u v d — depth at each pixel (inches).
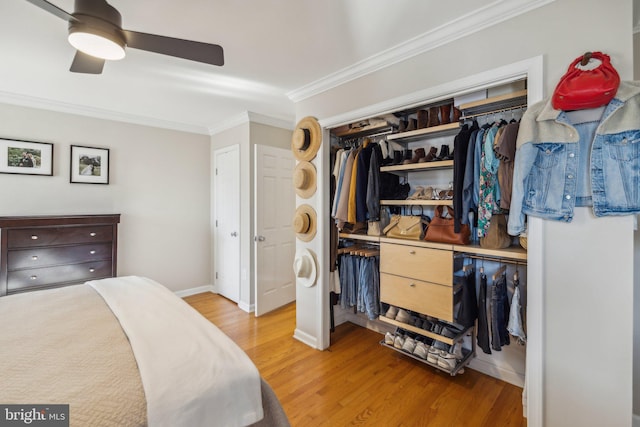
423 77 72.7
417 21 65.4
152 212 146.0
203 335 50.2
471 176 71.1
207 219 165.2
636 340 63.3
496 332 73.0
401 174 101.6
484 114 78.7
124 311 58.7
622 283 48.4
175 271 153.6
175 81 98.7
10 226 102.7
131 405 33.5
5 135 110.3
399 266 85.4
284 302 140.9
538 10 55.7
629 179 47.6
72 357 42.3
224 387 38.9
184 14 63.2
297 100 107.8
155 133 146.6
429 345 86.1
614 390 49.1
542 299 55.3
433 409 69.5
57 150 120.8
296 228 104.0
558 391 54.1
